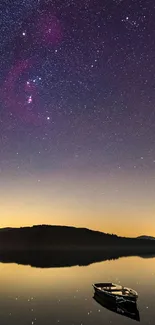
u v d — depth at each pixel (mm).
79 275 60062
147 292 40406
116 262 93188
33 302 35188
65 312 30422
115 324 26219
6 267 77625
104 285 39250
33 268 74625
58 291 42562
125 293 33812
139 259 108125
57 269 71938
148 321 27062
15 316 29031
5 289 44469
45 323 26703
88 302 35062
